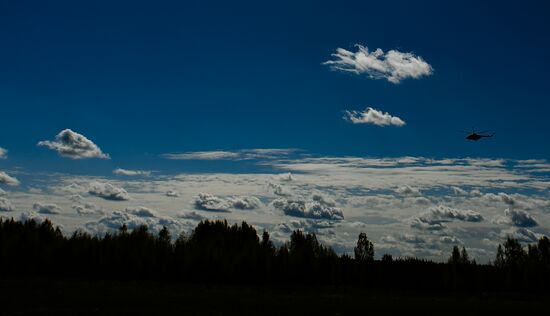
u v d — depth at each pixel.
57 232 167.00
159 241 164.50
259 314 70.81
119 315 63.59
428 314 79.38
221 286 132.50
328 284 147.62
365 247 160.38
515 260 157.50
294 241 165.38
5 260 137.00
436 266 154.50
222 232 185.50
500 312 85.56
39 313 62.78
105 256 144.50
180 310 71.19
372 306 88.75
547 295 137.25
